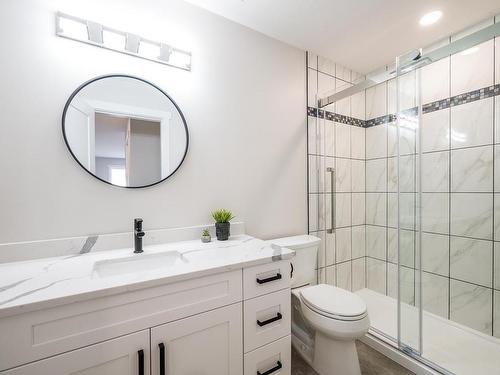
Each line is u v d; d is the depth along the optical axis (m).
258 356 1.06
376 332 1.69
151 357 0.81
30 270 0.89
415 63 1.57
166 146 1.32
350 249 2.22
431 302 1.85
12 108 0.99
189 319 0.88
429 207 1.86
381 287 2.20
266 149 1.72
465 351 1.48
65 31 1.08
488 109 1.58
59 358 0.68
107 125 1.18
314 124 1.99
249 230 1.64
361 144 2.29
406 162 1.67
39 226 1.04
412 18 1.57
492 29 1.23
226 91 1.54
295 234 1.88
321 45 1.87
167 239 1.32
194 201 1.42
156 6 1.30
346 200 2.19
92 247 1.13
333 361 1.31
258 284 1.06
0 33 0.97
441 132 1.80
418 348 1.46
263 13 1.50
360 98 2.29
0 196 0.97
